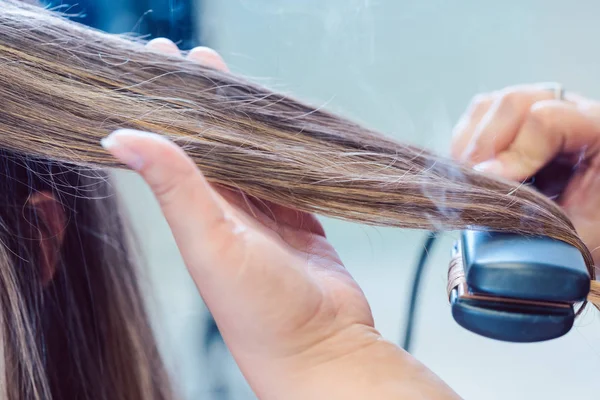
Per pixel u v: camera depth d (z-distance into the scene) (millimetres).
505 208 328
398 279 676
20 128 307
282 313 293
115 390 505
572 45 734
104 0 566
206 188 273
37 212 399
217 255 279
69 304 472
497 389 677
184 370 791
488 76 743
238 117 334
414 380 301
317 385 299
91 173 395
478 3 722
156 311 562
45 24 315
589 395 669
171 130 315
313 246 352
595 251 449
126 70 323
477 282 288
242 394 801
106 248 487
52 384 470
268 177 322
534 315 292
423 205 333
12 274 385
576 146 431
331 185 328
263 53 703
